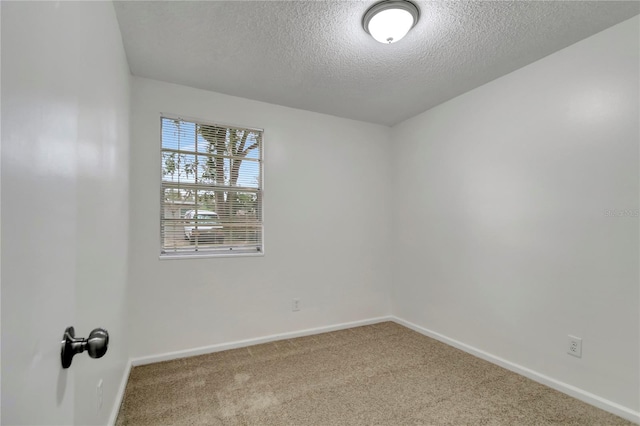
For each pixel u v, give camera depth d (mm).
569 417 1774
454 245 2865
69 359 625
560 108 2098
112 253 1662
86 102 1138
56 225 584
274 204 3010
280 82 2572
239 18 1780
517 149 2355
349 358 2570
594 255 1917
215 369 2357
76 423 1077
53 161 571
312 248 3193
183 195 2652
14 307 426
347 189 3414
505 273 2422
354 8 1698
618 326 1809
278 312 2998
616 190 1829
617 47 1832
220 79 2529
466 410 1848
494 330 2490
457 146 2852
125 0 1625
